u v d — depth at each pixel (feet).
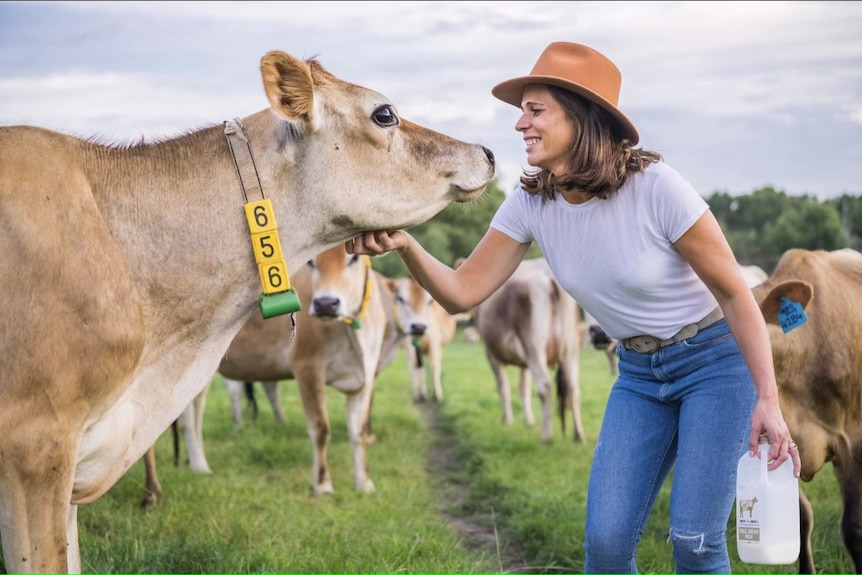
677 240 10.72
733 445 10.71
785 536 10.12
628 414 11.53
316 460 24.09
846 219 180.75
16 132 10.48
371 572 16.26
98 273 9.99
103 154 10.96
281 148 11.25
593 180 10.75
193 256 10.94
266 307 10.99
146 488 20.92
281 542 17.61
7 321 9.49
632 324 11.38
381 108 11.39
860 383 16.11
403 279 34.14
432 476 26.96
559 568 17.99
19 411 9.47
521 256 12.42
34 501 9.59
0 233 9.64
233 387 34.12
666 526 19.45
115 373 10.02
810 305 16.30
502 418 37.29
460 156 11.78
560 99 10.87
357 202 11.41
